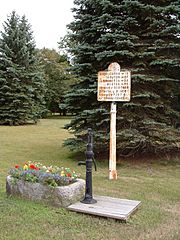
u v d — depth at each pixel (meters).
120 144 7.35
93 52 7.73
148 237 3.03
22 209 3.60
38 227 3.14
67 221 3.33
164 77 7.49
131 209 3.65
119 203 3.88
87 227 3.21
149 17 7.28
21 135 14.30
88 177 3.88
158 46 7.34
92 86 7.37
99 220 3.41
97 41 7.57
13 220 3.29
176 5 7.29
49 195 3.77
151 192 4.93
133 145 7.73
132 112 7.57
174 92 8.02
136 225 3.33
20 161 7.71
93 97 7.82
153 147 8.24
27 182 3.92
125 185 5.37
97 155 8.44
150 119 7.43
